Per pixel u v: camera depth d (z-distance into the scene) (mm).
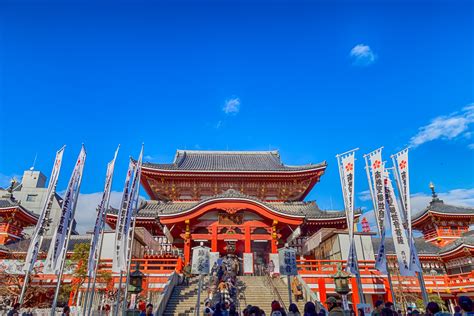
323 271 28953
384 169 20938
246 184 43625
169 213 32719
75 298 27828
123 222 21594
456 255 39281
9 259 33344
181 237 35062
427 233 49156
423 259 42438
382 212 20359
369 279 29000
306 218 33688
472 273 37156
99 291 27766
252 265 31641
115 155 22391
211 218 34500
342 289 18094
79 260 27797
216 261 28281
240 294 23891
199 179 42938
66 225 18391
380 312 11398
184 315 20656
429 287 38469
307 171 42594
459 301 9102
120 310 25266
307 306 9914
